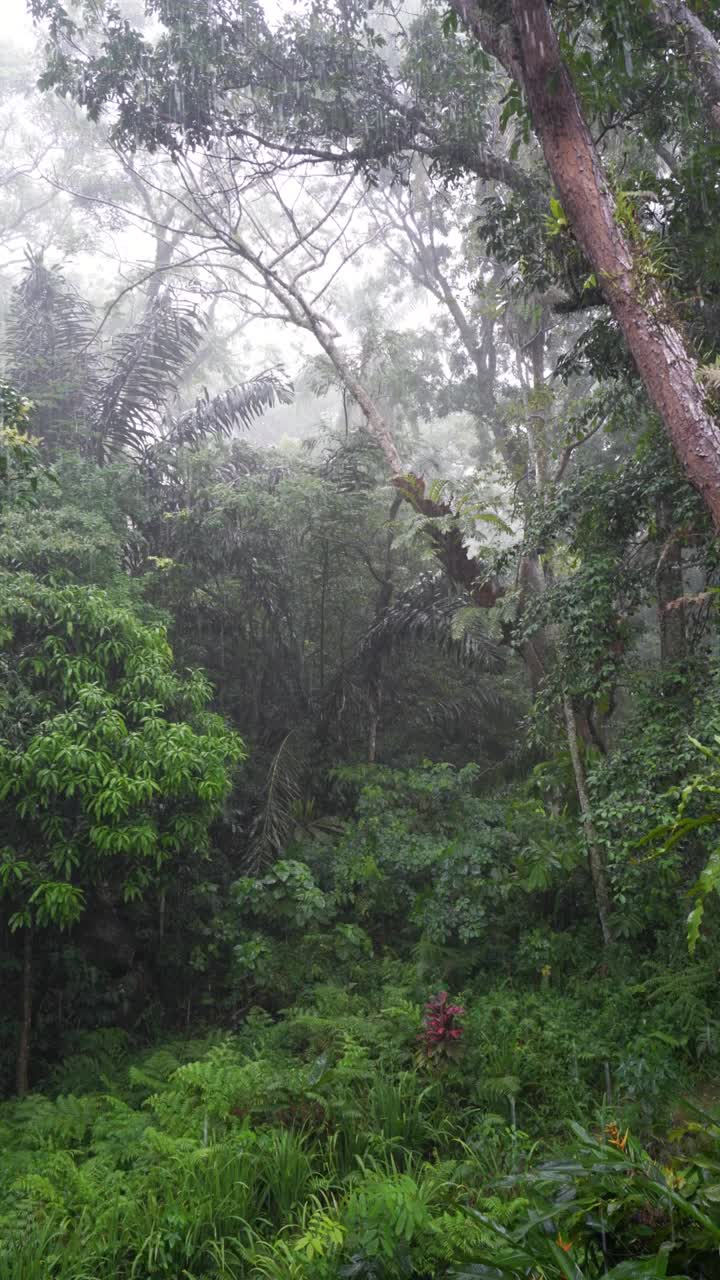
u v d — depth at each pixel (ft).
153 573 34.37
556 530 26.25
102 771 22.99
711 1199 8.20
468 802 33.01
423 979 27.43
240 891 29.17
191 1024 28.68
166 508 37.45
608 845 22.70
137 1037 28.12
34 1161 18.94
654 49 22.68
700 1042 21.94
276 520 37.50
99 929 28.68
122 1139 19.25
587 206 15.92
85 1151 19.38
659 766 21.86
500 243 26.94
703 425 14.42
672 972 24.50
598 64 23.22
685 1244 8.01
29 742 23.26
